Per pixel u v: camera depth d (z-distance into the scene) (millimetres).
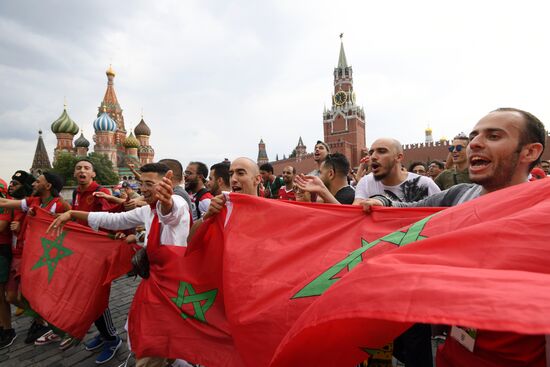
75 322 2904
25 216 3955
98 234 3201
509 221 1014
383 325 1079
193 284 2289
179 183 3779
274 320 1524
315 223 2027
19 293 3762
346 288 903
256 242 2006
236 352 1964
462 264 964
